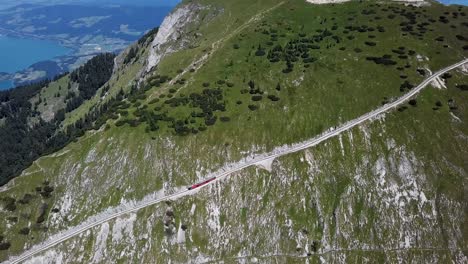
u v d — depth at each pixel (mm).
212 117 138875
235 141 133125
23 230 118938
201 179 128000
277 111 139875
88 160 131750
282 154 130375
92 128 143750
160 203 122625
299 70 152125
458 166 127375
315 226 120938
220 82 152500
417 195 123625
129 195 125250
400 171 126688
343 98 141750
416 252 116562
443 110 137375
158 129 135500
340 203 123438
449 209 121188
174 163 129875
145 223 119688
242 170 127500
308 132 134875
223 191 124812
